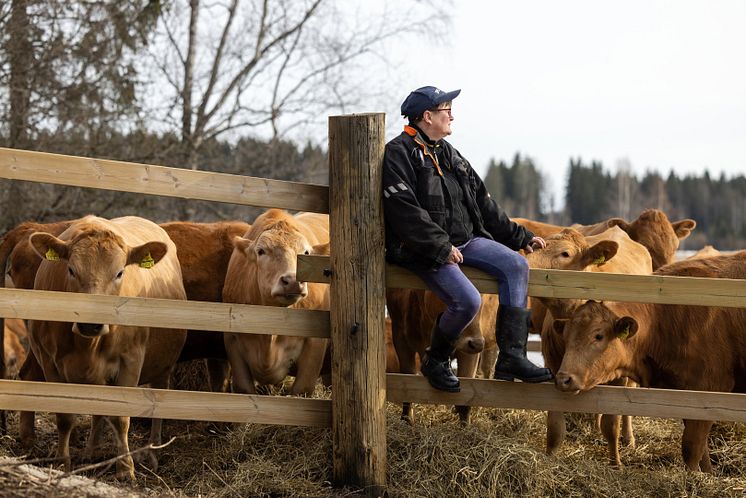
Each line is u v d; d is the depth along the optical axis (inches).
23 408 201.0
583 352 222.4
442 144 209.5
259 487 207.5
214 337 290.7
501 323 205.6
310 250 259.0
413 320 293.9
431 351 211.2
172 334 260.7
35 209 567.8
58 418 235.5
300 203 205.0
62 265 232.1
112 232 226.2
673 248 388.5
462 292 200.7
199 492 207.6
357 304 202.2
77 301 199.0
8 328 388.2
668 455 273.6
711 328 238.8
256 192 203.2
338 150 201.6
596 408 213.5
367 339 202.8
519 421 288.5
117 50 614.9
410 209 196.9
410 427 222.4
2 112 563.5
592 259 260.8
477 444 215.8
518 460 210.5
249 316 204.2
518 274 204.1
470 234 208.4
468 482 205.8
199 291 298.8
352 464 204.8
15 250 272.1
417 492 204.2
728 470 256.8
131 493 189.5
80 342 222.8
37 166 195.5
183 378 329.1
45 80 576.4
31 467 191.3
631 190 3056.1
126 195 597.3
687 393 209.6
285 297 237.0
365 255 201.8
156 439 265.1
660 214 392.5
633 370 243.0
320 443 221.5
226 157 736.3
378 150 201.8
